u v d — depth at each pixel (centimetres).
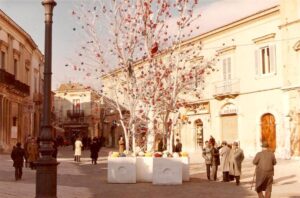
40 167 952
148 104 1944
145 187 1641
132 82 1961
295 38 3020
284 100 3095
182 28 1969
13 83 4038
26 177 2008
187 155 1886
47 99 977
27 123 4794
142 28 1933
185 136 4162
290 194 1427
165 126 2005
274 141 3200
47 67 981
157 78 1944
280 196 1378
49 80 980
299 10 3003
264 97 3272
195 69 2120
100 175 2120
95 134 6856
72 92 7775
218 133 3731
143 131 1992
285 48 3089
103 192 1489
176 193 1472
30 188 1570
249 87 3409
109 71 1991
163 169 1733
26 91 4566
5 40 3997
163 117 2002
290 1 3050
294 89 3009
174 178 1734
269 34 3197
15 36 4294
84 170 2402
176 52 2080
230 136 3628
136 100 1962
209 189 1583
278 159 3016
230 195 1423
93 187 1634
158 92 1947
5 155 3469
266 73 3278
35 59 5322
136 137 2006
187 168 1867
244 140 3462
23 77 4619
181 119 3123
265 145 1202
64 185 1695
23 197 1340
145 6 1934
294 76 3030
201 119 3941
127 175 1775
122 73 2014
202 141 3959
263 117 3303
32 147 2425
